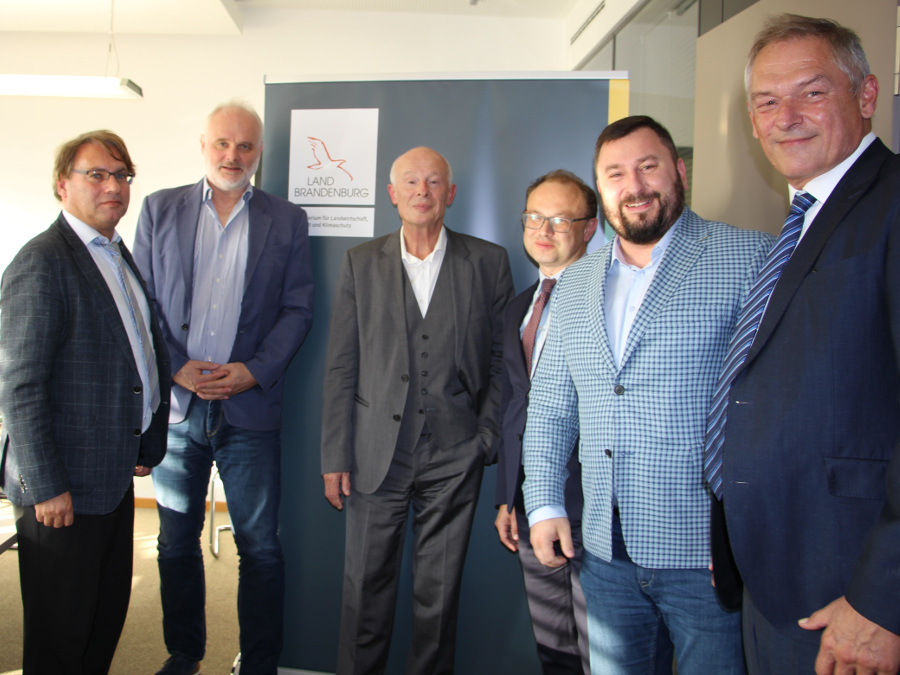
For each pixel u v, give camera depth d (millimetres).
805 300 980
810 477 954
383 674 1967
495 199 2244
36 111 4676
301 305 2135
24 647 1616
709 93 2465
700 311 1182
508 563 2201
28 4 4250
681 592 1212
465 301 1924
